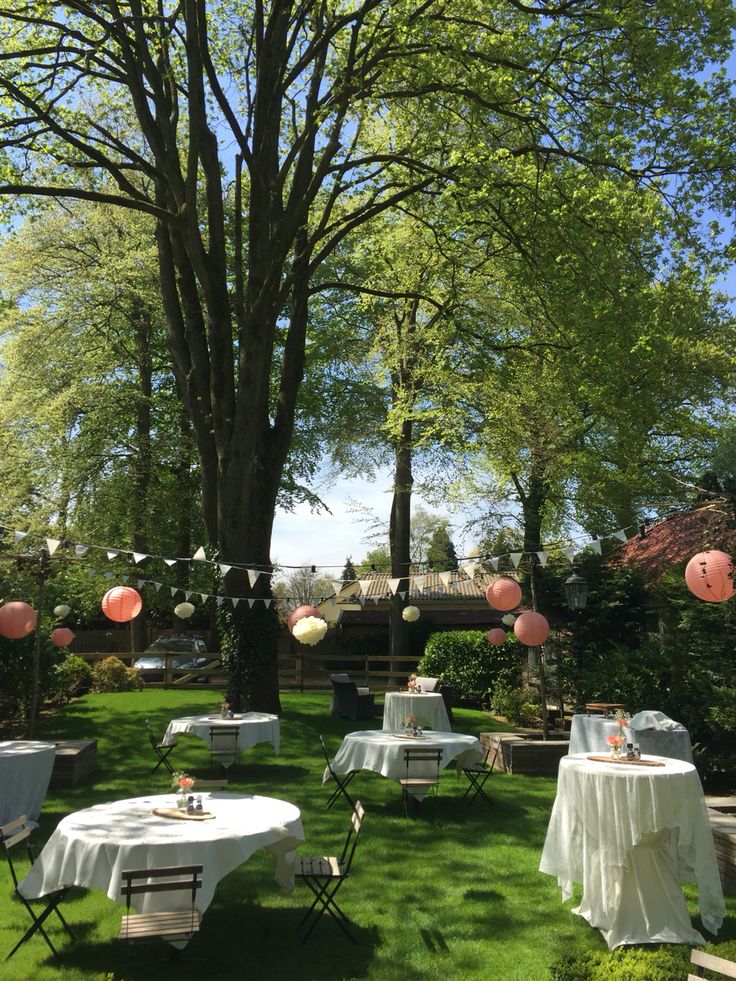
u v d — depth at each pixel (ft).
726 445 73.36
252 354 48.44
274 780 36.78
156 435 89.20
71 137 45.34
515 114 42.80
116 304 81.51
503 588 36.91
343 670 97.66
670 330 49.80
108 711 54.19
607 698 40.27
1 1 48.96
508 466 67.62
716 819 23.71
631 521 63.00
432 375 71.46
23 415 79.66
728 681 33.76
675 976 15.48
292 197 48.73
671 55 40.24
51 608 52.85
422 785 29.50
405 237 68.95
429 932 19.39
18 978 16.74
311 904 21.17
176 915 16.40
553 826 21.33
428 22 41.24
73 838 17.56
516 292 51.85
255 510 53.21
